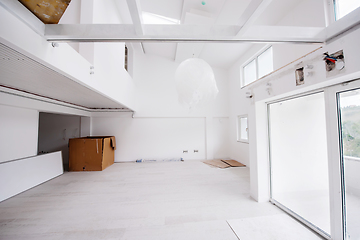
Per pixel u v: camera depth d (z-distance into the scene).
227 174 3.65
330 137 1.53
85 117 4.98
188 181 3.18
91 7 2.21
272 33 1.23
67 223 1.81
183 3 3.12
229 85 5.49
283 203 2.13
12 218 1.91
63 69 1.42
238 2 2.76
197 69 1.97
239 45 4.13
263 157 2.32
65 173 3.77
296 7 2.54
